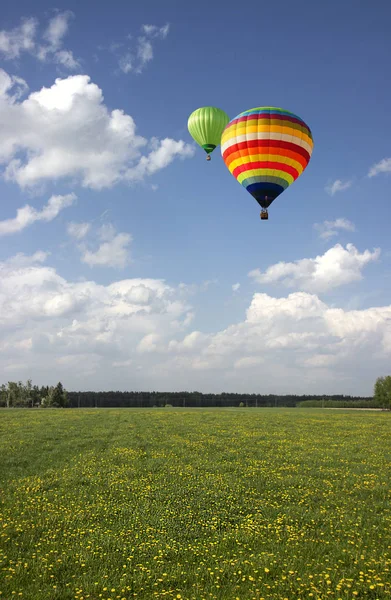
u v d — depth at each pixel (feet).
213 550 38.27
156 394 473.67
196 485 58.29
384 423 146.20
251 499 52.75
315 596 29.37
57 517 45.85
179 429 116.78
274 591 30.73
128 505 49.88
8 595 29.86
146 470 66.69
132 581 32.37
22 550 37.78
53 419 143.02
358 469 68.69
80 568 34.60
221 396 467.11
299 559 35.81
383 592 30.07
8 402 399.44
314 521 44.91
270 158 95.76
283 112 96.94
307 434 110.83
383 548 37.81
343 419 160.15
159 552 37.27
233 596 30.14
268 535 41.73
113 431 110.01
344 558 35.91
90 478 61.72
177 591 31.01
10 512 47.39
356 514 47.26
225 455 79.30
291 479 61.77
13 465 70.54
